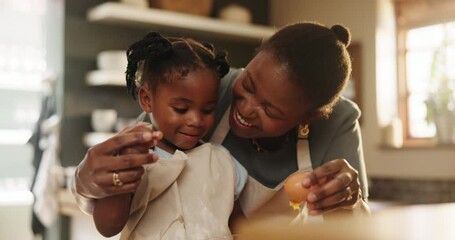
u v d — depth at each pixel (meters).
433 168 3.04
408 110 3.43
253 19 4.07
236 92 0.91
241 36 3.69
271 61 0.86
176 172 0.88
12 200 3.45
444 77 3.14
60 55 3.14
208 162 0.93
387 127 3.34
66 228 2.82
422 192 3.08
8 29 3.62
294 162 1.06
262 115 0.88
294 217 0.97
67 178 2.89
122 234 0.90
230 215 0.96
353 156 1.08
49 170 2.84
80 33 3.20
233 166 0.96
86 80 3.20
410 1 3.38
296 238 0.32
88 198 0.77
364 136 3.41
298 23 0.94
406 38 3.44
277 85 0.84
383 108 3.39
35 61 3.73
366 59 3.43
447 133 3.06
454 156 2.94
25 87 3.71
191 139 0.89
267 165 1.04
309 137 1.08
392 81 3.45
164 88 0.87
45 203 2.79
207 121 0.90
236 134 0.97
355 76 3.43
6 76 3.64
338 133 1.09
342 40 0.96
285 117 0.88
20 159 3.68
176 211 0.87
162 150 0.92
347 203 0.77
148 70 0.89
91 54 3.23
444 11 3.22
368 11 3.42
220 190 0.92
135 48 0.92
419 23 3.35
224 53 0.92
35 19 3.71
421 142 3.33
